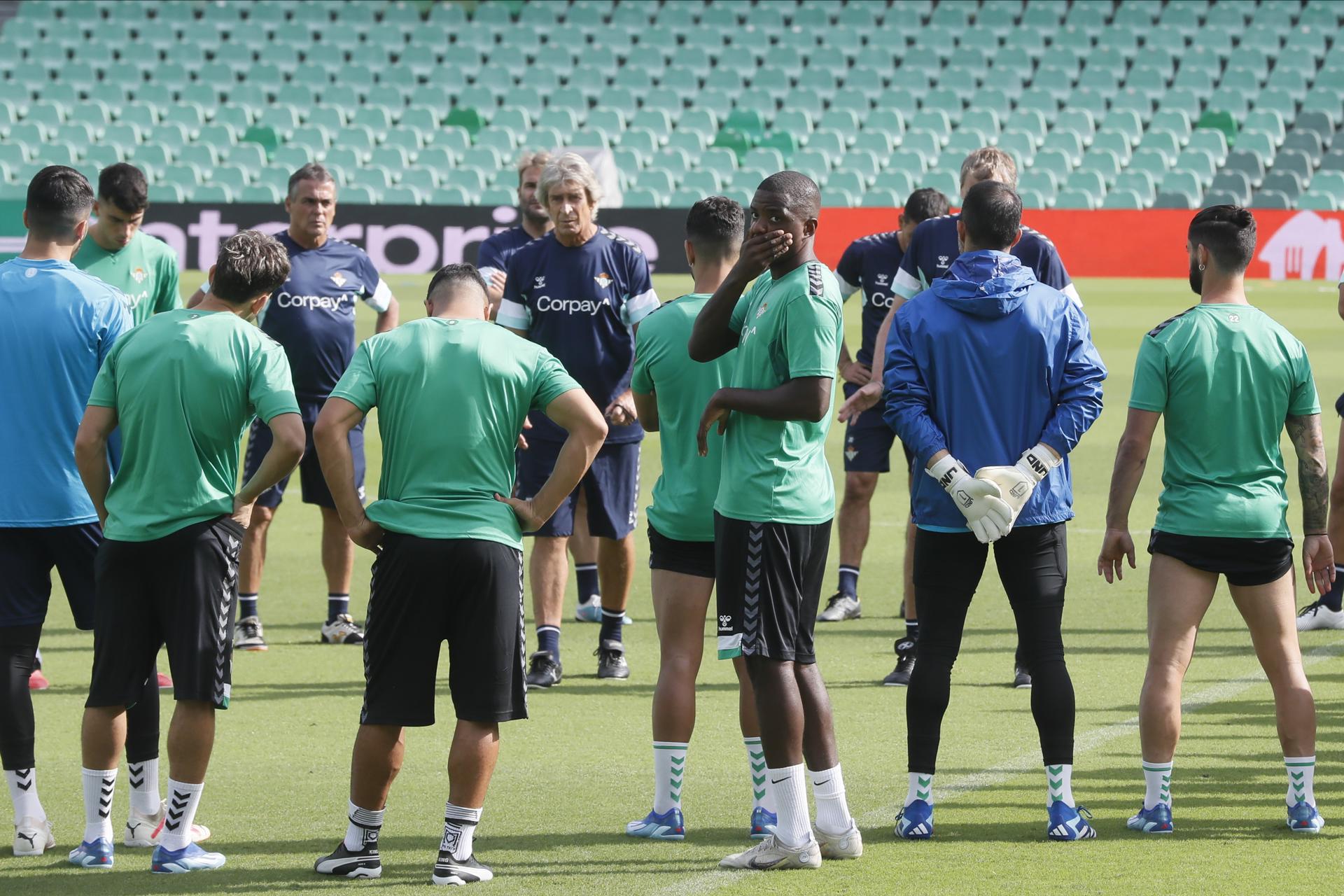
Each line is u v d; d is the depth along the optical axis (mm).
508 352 12977
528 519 12977
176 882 12617
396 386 12742
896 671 19719
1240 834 13578
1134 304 59344
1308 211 63531
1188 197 69375
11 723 13430
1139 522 30531
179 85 79938
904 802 14766
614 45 86062
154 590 13008
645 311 20453
